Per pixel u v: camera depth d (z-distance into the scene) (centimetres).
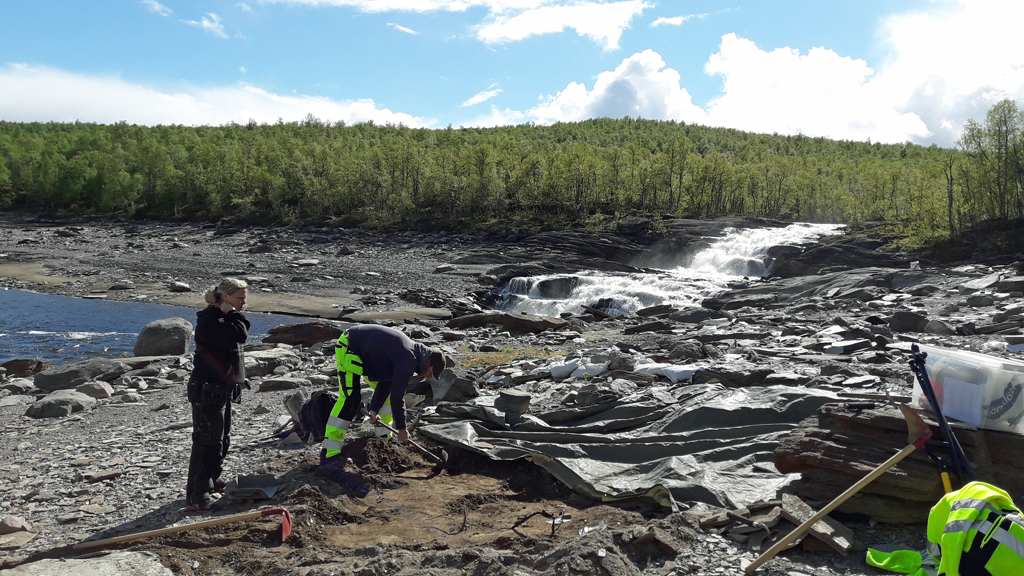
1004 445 411
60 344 2047
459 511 525
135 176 11056
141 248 5847
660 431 652
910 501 432
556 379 1038
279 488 563
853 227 4872
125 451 737
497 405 726
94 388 1144
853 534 418
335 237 6675
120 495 584
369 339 602
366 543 463
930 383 438
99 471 652
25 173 11688
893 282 2670
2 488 617
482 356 1396
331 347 1667
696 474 529
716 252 4744
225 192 10181
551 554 407
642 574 397
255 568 423
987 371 420
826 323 1675
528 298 3428
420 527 493
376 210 8288
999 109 3994
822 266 4019
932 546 289
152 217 10031
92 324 2520
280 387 1125
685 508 488
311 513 504
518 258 4916
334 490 557
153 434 821
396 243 6194
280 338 1919
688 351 1138
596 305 3173
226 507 534
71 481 634
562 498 549
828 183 9438
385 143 13562
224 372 531
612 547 406
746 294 2905
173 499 566
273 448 709
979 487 272
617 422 682
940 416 399
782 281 3123
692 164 8238
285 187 9488
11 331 2309
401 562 408
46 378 1282
